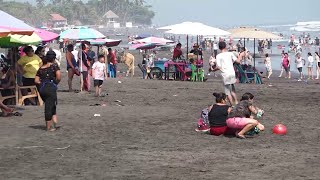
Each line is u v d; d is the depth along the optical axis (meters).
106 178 17.30
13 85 36.75
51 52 26.73
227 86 32.22
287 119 30.98
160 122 29.78
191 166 19.03
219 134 25.56
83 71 47.72
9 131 26.52
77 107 36.34
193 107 36.97
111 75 71.50
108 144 23.38
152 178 17.27
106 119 30.77
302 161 19.75
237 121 24.92
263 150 21.95
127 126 28.33
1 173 17.98
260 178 17.16
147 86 54.88
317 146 22.92
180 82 61.12
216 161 19.84
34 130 26.83
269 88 54.28
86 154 21.22
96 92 43.97
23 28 29.97
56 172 18.14
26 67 36.84
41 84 26.61
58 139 24.45
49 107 26.58
